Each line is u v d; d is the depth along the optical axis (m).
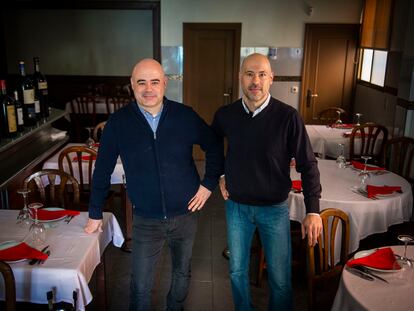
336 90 7.01
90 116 7.88
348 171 3.89
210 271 3.57
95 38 8.74
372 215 3.20
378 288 2.08
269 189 2.47
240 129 2.47
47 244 2.44
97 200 2.54
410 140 4.41
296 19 6.70
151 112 2.42
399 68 5.53
